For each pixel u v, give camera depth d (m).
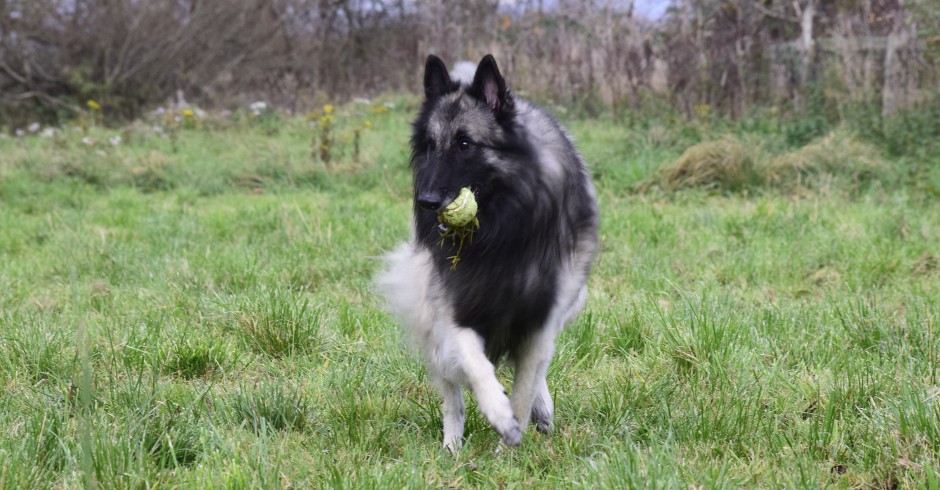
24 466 3.17
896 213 8.02
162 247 7.49
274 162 11.96
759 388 4.00
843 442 3.46
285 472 3.31
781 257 6.72
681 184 9.77
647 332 4.97
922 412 3.40
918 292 5.66
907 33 12.58
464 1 19.44
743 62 14.23
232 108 19.33
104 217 9.06
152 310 5.52
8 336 4.75
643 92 14.77
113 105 18.83
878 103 12.59
